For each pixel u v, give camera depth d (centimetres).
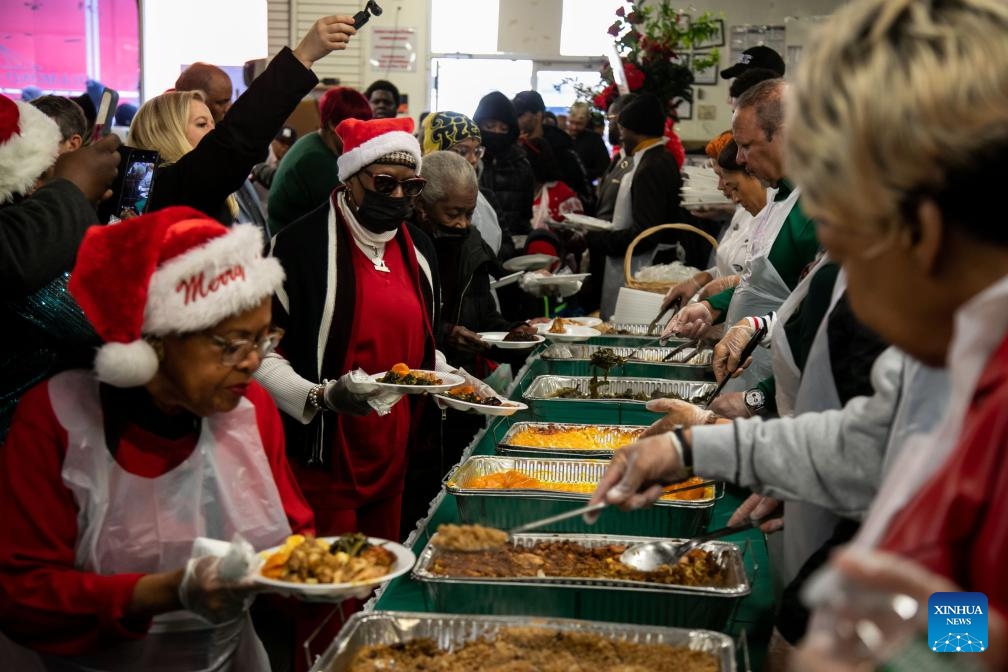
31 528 154
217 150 275
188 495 163
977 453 69
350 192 266
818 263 196
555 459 260
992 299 69
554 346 433
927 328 81
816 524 165
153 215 148
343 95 460
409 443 290
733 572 180
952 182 73
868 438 132
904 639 60
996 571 64
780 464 139
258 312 154
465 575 180
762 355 333
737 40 1138
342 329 260
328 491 263
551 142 789
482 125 601
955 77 74
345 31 282
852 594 62
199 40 1120
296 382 246
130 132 360
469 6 1210
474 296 386
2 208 207
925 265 77
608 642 157
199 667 171
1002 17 75
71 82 1069
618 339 449
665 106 675
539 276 458
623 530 218
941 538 68
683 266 535
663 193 580
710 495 228
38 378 210
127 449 159
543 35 1216
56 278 203
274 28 1138
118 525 160
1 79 1049
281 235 265
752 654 175
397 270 278
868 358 152
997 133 72
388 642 160
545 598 172
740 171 345
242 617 180
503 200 612
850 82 79
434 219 345
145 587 146
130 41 1082
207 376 152
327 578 144
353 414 241
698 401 342
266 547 171
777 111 298
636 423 330
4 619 152
